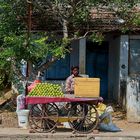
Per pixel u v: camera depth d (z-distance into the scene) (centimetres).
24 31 1528
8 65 1457
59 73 1942
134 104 1459
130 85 1470
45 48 1389
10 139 1194
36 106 1240
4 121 1386
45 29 1758
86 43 2009
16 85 1560
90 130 1233
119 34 1831
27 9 1527
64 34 1543
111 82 2008
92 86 1224
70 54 1945
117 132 1272
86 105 1230
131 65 1867
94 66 2025
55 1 1594
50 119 1228
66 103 1245
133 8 1644
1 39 1486
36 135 1200
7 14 1553
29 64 1461
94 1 1557
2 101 1730
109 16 1830
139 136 1214
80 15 1588
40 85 1227
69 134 1212
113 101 1912
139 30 1781
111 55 2017
